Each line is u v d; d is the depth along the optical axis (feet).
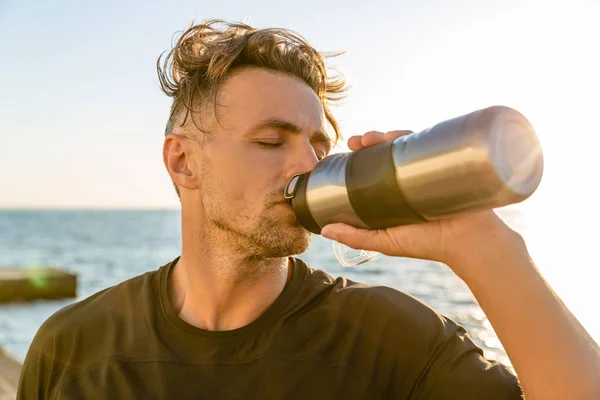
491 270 4.10
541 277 4.17
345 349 5.40
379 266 83.56
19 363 16.85
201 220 5.51
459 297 58.95
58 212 459.73
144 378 5.35
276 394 5.12
